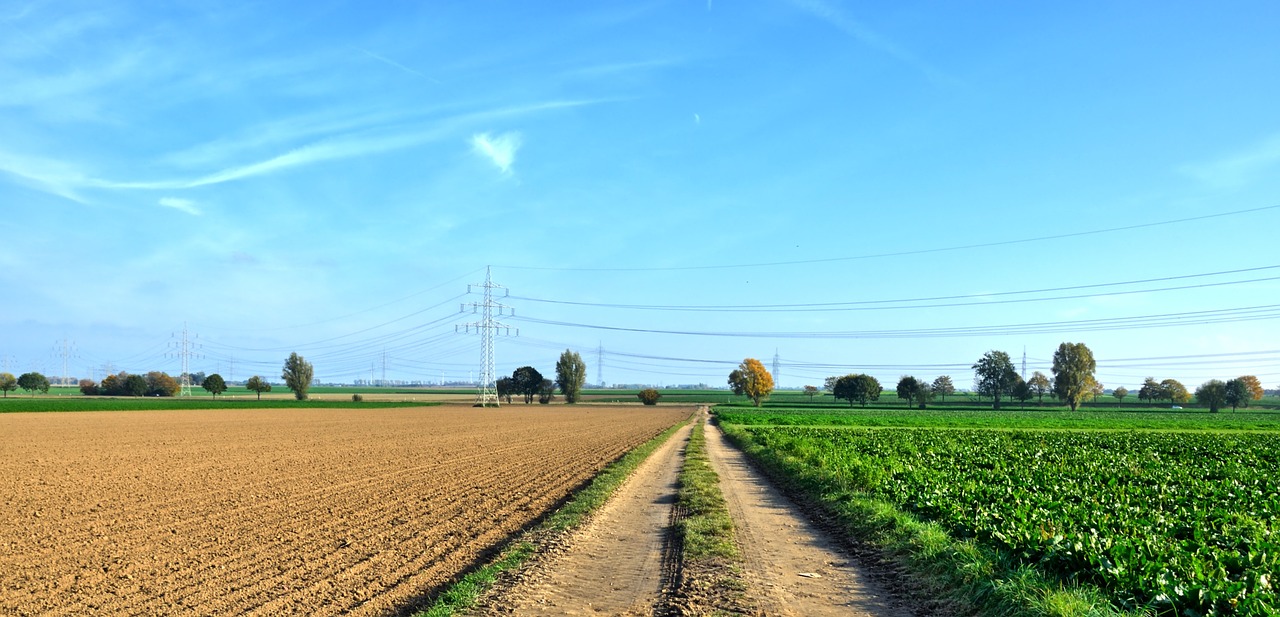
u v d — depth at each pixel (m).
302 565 13.45
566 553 14.18
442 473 29.23
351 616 10.32
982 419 95.00
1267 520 16.59
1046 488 20.72
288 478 27.47
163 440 47.69
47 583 12.18
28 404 102.19
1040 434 57.84
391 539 15.88
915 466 26.86
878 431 61.12
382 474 28.89
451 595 11.02
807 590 11.76
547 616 10.19
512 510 19.88
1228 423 83.19
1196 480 24.52
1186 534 14.43
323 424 70.00
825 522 18.38
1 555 14.34
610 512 19.33
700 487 23.50
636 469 30.75
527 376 176.25
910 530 14.99
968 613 10.47
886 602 11.16
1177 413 127.19
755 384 172.00
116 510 19.92
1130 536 13.05
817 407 156.88
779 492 24.50
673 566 13.22
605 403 176.12
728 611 10.45
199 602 11.04
